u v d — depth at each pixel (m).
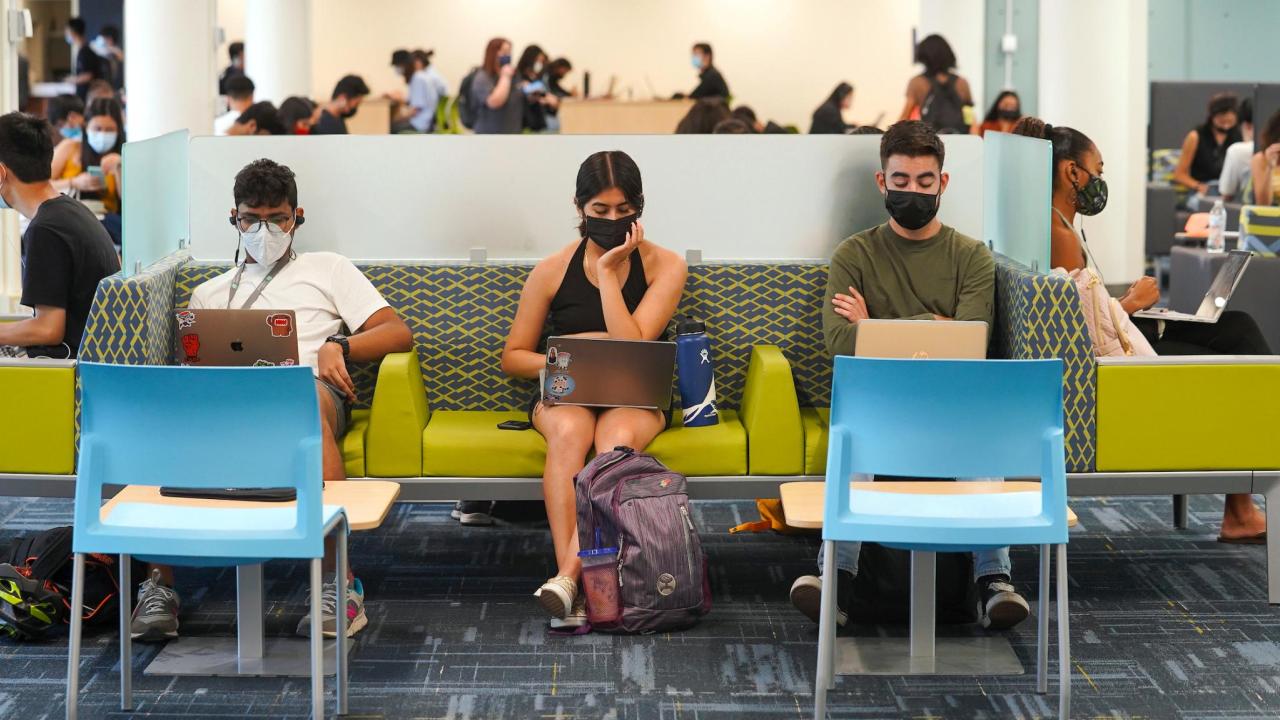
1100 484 3.68
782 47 14.16
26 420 3.59
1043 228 3.69
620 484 3.43
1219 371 3.64
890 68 14.14
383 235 4.19
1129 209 8.09
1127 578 3.86
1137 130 8.06
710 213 4.20
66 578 3.41
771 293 4.09
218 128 8.85
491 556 4.06
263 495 3.05
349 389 3.70
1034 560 4.02
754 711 2.96
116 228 7.74
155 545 2.71
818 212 4.21
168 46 6.99
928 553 3.18
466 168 4.18
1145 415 3.66
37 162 3.90
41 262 3.78
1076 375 3.64
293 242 4.19
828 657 2.87
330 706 2.98
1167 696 3.05
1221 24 12.32
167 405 2.68
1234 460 3.67
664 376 3.65
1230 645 3.35
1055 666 3.22
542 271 3.88
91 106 8.64
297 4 10.74
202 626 3.48
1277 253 6.41
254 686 3.10
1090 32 7.88
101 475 2.74
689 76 14.21
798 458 3.72
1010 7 11.12
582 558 3.42
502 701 3.02
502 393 4.10
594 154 3.80
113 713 2.95
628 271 3.83
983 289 3.80
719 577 3.86
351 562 3.99
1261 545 4.15
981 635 3.42
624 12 14.12
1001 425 2.74
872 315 3.85
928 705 3.00
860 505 2.90
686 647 3.34
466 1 14.07
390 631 3.44
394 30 14.04
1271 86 10.07
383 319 3.86
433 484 3.72
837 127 10.13
